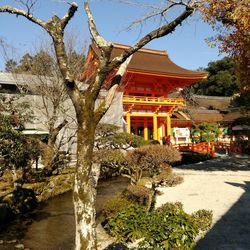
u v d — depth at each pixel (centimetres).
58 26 412
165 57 3831
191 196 1123
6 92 2025
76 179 384
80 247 371
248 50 1406
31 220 1011
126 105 2966
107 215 847
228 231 727
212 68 5331
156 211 528
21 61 1989
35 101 1817
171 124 3562
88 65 1894
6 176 1303
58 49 405
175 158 895
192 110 3944
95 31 423
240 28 1296
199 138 3206
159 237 433
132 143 1511
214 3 1202
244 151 2588
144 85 3272
